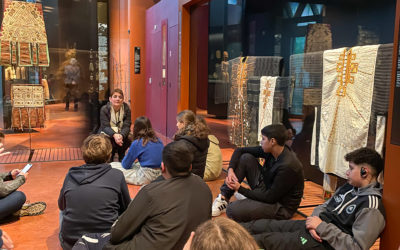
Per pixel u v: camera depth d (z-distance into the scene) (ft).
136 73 30.48
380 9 12.17
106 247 5.97
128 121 16.92
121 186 7.75
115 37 21.79
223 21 19.66
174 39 21.70
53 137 19.30
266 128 9.11
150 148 13.39
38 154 18.79
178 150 5.98
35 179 14.55
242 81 16.24
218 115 20.26
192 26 20.26
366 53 9.86
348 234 6.57
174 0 21.54
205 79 20.48
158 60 25.58
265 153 10.04
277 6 16.96
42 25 17.97
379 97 9.64
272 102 14.37
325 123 11.28
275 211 9.03
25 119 18.44
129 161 13.52
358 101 10.11
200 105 20.68
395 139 6.48
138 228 5.87
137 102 30.78
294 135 14.93
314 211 7.56
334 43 14.16
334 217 6.98
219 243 2.69
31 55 17.84
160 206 5.68
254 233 8.36
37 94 18.44
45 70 18.56
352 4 13.19
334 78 10.90
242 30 18.97
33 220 10.39
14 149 18.57
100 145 7.74
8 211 9.81
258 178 10.03
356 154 6.75
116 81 27.53
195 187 6.00
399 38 6.47
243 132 16.35
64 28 18.79
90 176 7.48
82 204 7.32
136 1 29.73
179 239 5.62
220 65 19.97
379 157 6.65
